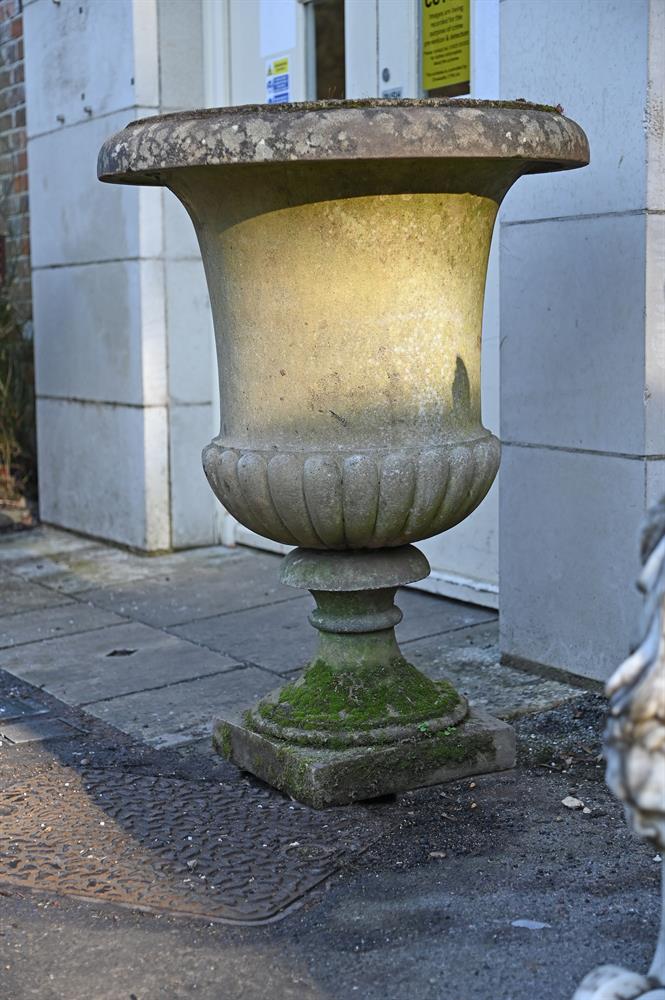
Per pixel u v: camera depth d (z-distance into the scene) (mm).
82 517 6891
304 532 3248
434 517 3248
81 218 6555
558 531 4109
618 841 3072
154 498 6352
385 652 3533
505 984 2469
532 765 3555
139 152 3027
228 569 6066
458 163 2996
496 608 5082
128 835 3207
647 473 3787
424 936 2666
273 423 3209
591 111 3832
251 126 2855
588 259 3879
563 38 3902
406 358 3143
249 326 3203
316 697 3479
